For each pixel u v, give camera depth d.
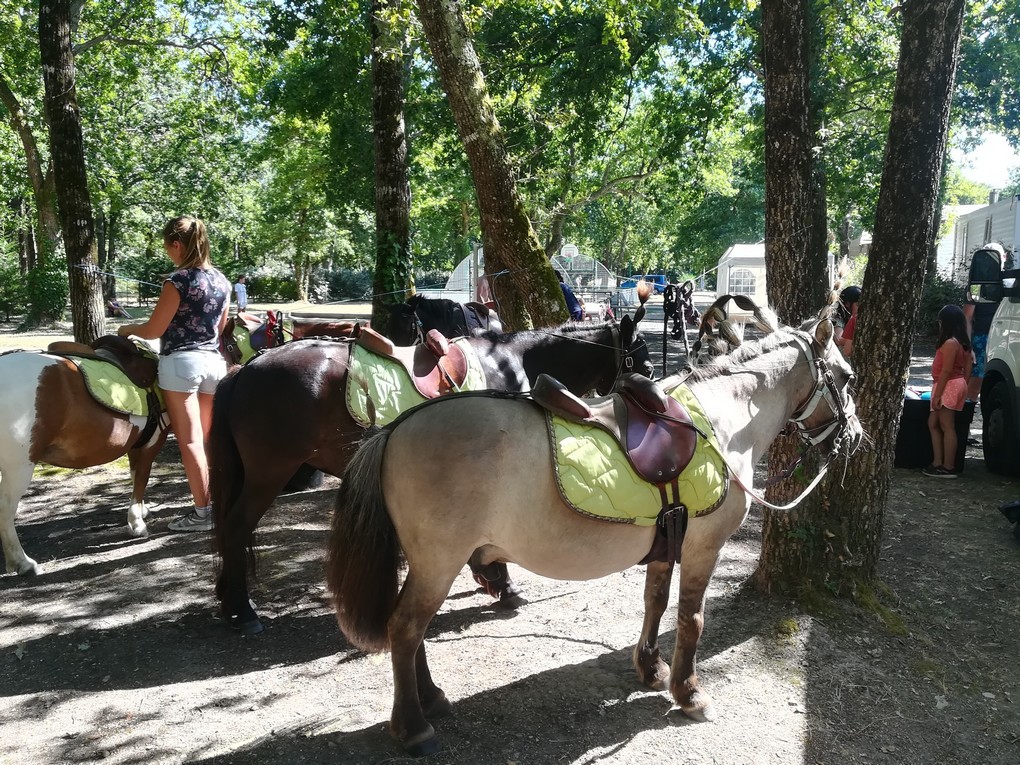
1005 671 3.60
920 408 7.19
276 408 3.96
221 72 17.72
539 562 2.86
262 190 36.97
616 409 3.01
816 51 11.84
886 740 3.08
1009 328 6.92
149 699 3.37
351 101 16.41
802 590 4.12
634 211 38.38
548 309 6.26
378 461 2.88
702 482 2.94
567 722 3.18
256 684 3.51
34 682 3.52
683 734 3.10
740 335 3.46
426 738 2.94
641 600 4.40
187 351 4.91
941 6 3.61
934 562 4.90
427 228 34.03
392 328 6.08
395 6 7.16
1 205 27.66
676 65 15.80
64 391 4.65
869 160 14.59
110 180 25.62
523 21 13.59
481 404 2.86
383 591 2.84
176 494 6.61
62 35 7.80
